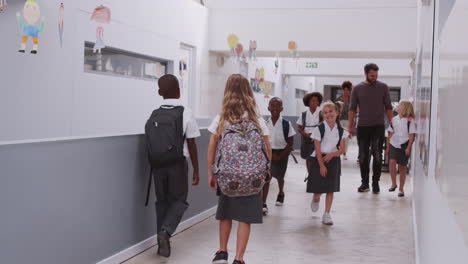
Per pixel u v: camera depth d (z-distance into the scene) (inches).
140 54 335.6
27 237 121.8
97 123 286.7
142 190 180.5
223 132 152.0
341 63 695.7
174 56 384.5
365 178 340.2
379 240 207.0
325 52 432.5
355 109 337.1
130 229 173.0
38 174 125.3
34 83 230.8
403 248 194.7
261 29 435.2
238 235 153.0
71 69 259.6
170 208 172.1
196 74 425.1
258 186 148.7
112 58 306.8
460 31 47.1
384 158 480.4
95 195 151.2
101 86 290.4
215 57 465.1
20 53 220.4
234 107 153.3
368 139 335.9
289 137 265.0
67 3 254.1
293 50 422.6
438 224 79.4
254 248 189.8
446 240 64.2
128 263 165.3
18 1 215.6
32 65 228.8
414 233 206.1
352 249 191.6
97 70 290.8
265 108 644.1
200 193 236.2
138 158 176.9
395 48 413.4
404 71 653.9
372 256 182.4
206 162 243.1
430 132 101.7
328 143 231.6
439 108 69.0
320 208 277.4
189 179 222.4
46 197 128.4
